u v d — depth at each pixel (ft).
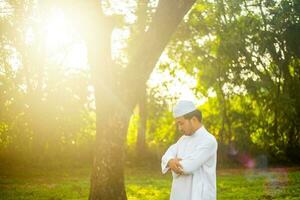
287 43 93.86
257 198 46.60
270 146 96.89
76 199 46.75
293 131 97.55
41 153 86.17
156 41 30.12
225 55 92.17
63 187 56.70
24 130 85.25
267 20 93.56
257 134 97.60
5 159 84.94
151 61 30.53
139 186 57.62
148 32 30.25
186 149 19.15
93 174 30.37
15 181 65.62
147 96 99.19
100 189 29.91
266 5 92.89
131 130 103.09
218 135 94.94
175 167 18.65
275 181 63.41
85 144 90.12
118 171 30.14
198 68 95.20
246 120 94.73
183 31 92.99
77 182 63.77
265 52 93.40
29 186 59.31
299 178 67.00
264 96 94.79
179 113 18.99
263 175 74.23
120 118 30.14
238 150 94.43
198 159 18.53
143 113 94.73
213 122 96.84
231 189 54.13
